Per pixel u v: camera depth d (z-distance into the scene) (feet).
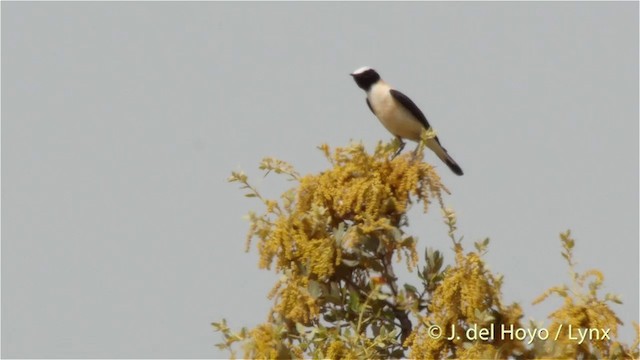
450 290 40.88
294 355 42.78
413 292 44.98
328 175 46.24
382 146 46.55
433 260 45.06
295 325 44.91
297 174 46.50
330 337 43.24
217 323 43.98
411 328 45.42
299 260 45.24
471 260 41.06
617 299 40.27
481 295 40.68
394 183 46.21
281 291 44.65
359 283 46.24
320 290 44.70
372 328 45.62
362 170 46.37
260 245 44.98
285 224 44.73
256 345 42.75
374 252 45.70
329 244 44.57
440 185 45.83
